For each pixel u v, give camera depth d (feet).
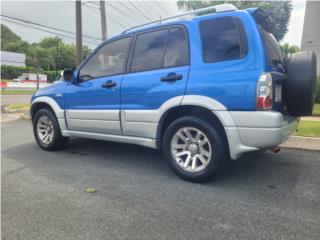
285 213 8.86
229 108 10.08
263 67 9.60
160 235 7.68
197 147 11.34
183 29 11.57
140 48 12.83
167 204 9.54
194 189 10.81
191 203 9.61
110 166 13.82
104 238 7.58
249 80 9.69
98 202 9.73
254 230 7.90
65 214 8.89
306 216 8.66
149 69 12.32
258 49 9.76
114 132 13.58
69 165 14.02
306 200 9.81
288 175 12.30
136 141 12.87
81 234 7.79
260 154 15.51
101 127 13.98
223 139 10.75
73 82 15.10
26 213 8.98
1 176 12.41
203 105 10.53
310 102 10.71
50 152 16.63
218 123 10.80
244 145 10.07
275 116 9.42
